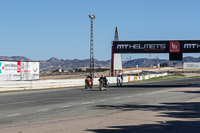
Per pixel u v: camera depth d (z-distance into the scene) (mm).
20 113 11555
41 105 14453
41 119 9930
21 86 28344
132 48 39562
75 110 12328
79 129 7961
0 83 26312
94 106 13781
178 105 13891
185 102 15359
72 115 10836
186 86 34219
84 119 9805
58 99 17781
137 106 13602
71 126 8453
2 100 17672
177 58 37719
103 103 15156
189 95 20406
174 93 22484
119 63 58062
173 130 7664
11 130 7957
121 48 40188
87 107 13391
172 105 13898
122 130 7730
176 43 37062
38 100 17297
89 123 8953
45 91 26719
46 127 8344
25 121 9547
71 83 35219
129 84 41531
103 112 11602
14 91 26984
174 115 10508
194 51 36281
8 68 36219
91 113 11344
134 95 20594
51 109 12742
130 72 105125
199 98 17891
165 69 144125
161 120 9375
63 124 8828
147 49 38781
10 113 11602
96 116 10492
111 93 22859
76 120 9609
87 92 24359
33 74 38969
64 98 18438
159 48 38031
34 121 9523
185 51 36688
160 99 17312
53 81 32219
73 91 26016
